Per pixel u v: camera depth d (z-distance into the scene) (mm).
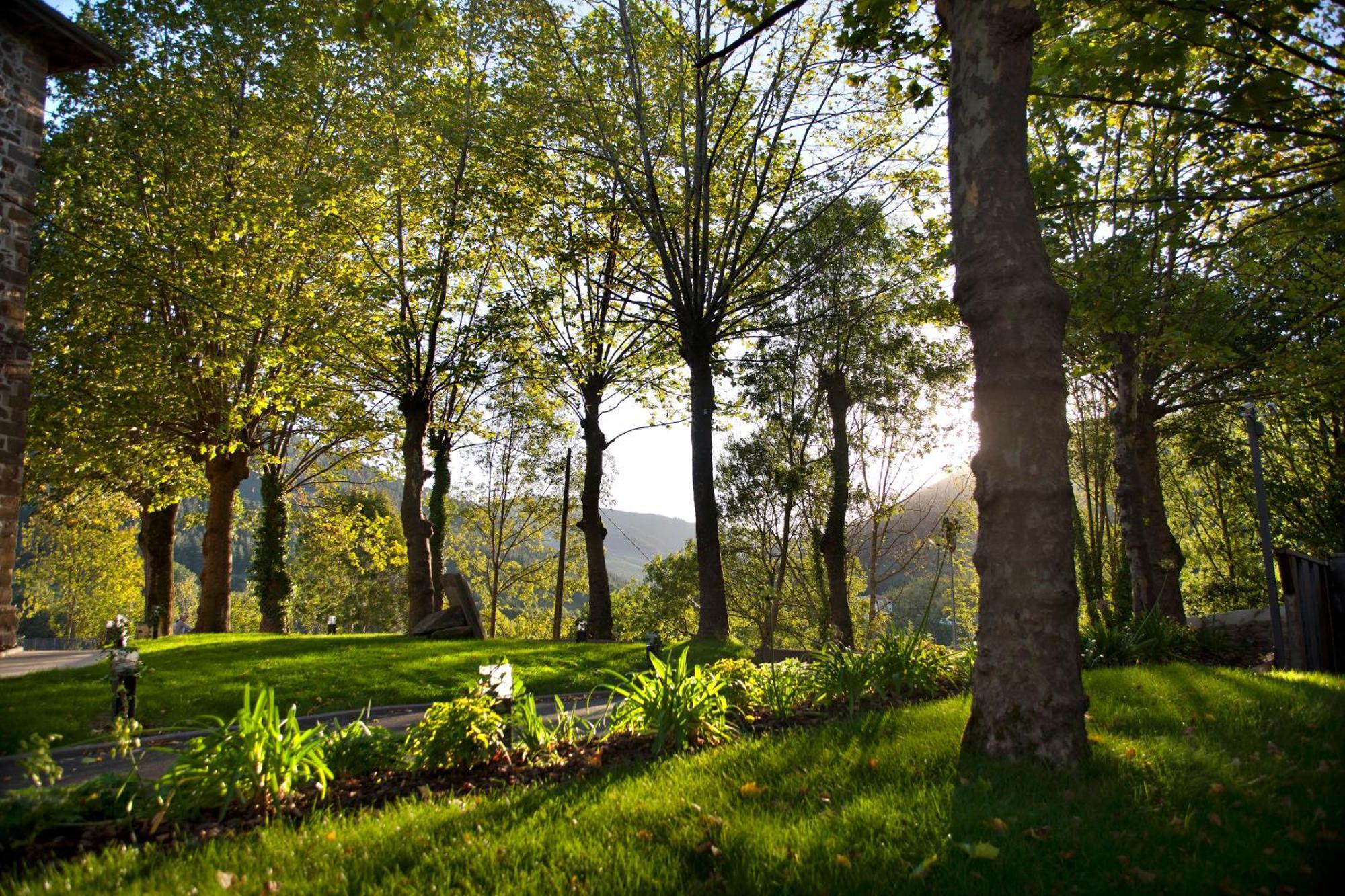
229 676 12836
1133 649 12773
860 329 29688
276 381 24828
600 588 30328
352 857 4066
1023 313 5910
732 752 6004
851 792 4945
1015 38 6215
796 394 31812
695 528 21219
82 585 61156
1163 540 20406
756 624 40062
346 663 14508
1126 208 17141
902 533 34844
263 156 24062
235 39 23781
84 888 3688
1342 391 20547
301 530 37000
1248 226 13188
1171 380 20969
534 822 4520
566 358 27016
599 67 21406
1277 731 6465
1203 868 3801
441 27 22859
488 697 6320
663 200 23156
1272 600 13727
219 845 4273
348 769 5910
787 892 3607
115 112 22734
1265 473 30703
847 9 10500
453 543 54531
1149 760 5504
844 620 30078
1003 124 6156
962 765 5441
